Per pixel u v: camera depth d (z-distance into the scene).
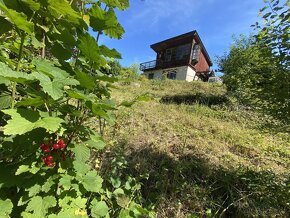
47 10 1.32
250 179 3.41
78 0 1.56
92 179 1.64
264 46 3.13
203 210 2.99
